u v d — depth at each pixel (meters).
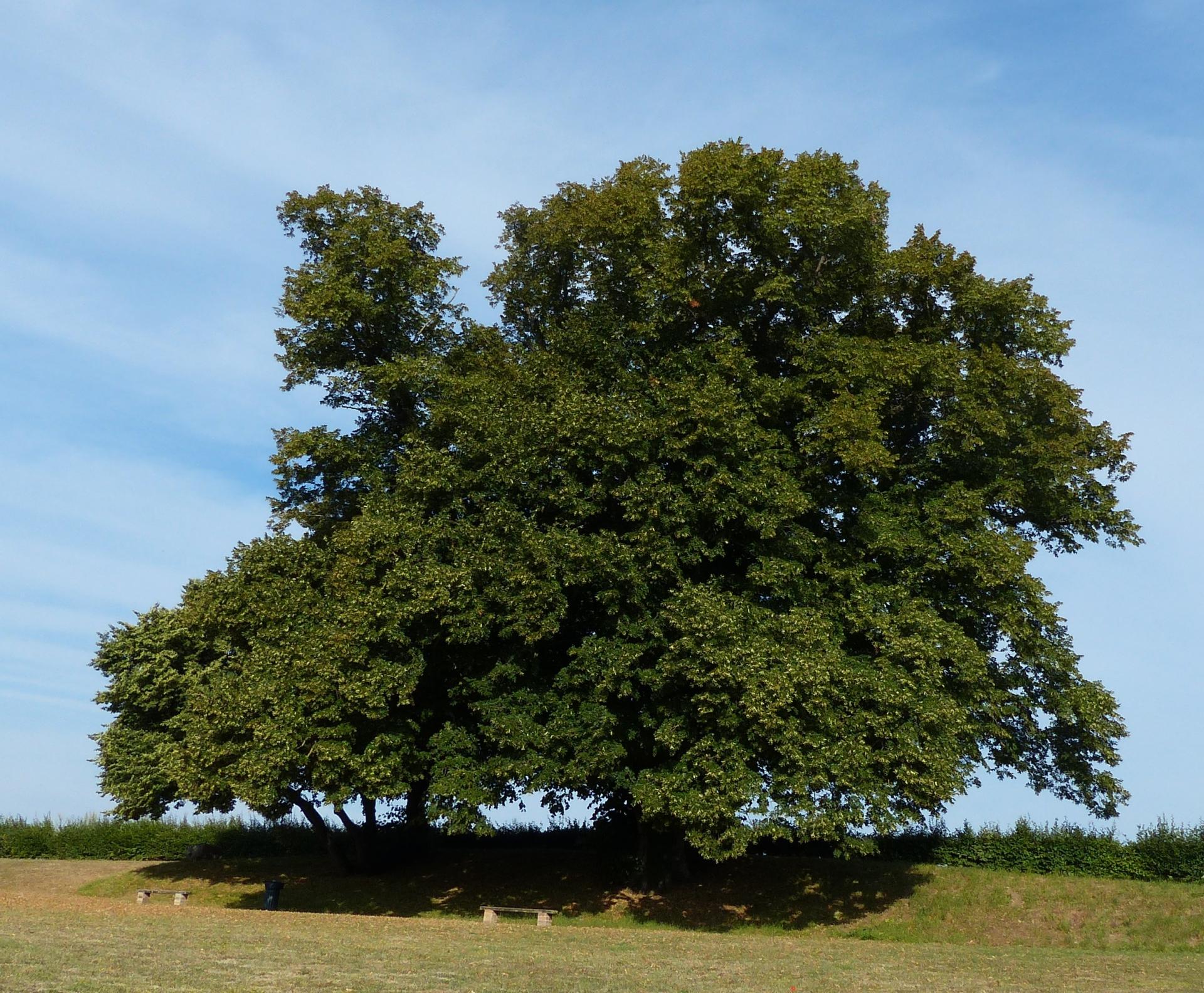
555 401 27.27
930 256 29.36
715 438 25.73
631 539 25.66
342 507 31.98
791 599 26.11
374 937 19.17
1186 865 28.03
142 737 35.91
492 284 34.06
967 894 27.73
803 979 16.14
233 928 19.55
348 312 29.83
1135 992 15.45
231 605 28.75
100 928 18.30
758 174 27.67
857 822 24.25
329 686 25.17
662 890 29.77
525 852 35.47
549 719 26.42
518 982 14.70
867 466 25.86
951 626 26.17
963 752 26.58
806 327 29.31
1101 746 28.34
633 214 28.52
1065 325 30.34
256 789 25.97
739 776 23.77
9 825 42.84
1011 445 28.83
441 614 26.16
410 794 31.19
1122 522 29.88
